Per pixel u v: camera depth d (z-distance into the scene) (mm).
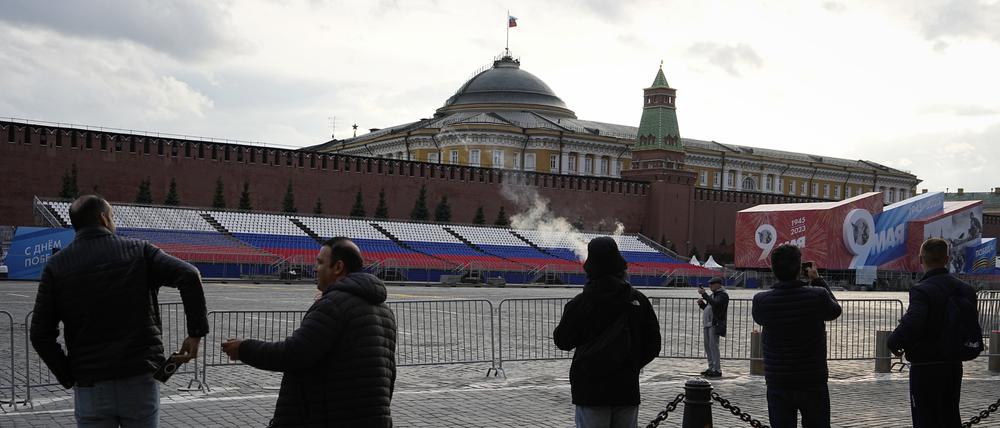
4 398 12555
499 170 79562
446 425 11320
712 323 15711
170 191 64750
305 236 65875
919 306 8516
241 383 14094
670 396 13695
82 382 6211
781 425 8375
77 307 6188
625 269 7145
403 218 75000
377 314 6055
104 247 6312
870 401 13516
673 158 88812
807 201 99312
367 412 5848
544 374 15883
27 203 59094
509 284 65250
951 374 8602
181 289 6379
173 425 10969
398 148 100938
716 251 90188
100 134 62125
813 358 8297
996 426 11711
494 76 107500
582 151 98875
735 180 115188
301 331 5793
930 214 81812
